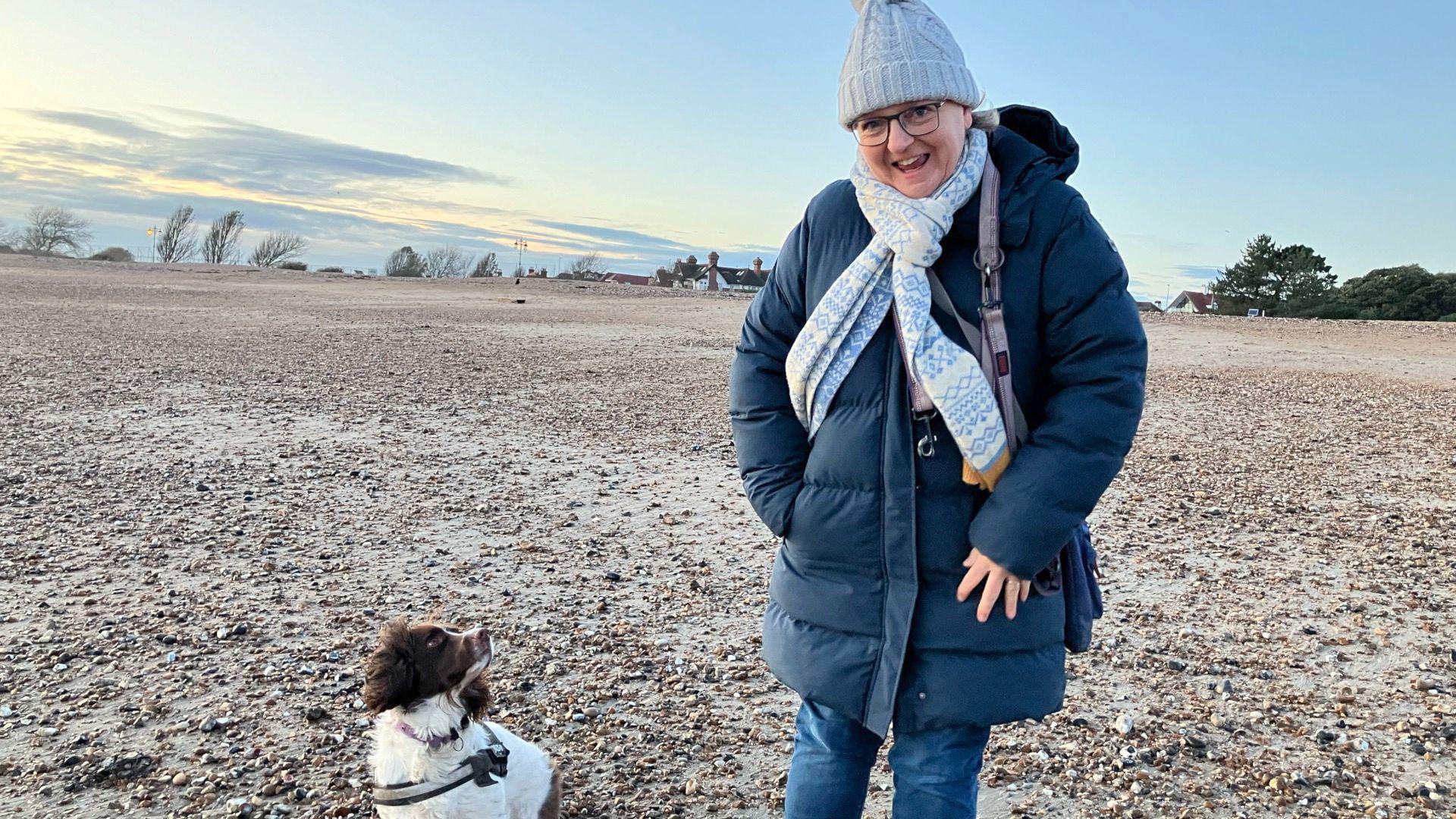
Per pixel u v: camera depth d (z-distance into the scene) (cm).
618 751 465
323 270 5703
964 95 274
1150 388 1587
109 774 436
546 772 385
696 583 688
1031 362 281
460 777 339
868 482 285
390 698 332
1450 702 509
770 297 317
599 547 770
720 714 503
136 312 2738
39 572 682
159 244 8938
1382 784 434
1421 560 732
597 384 1619
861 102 273
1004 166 285
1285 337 2414
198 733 471
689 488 959
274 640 579
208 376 1580
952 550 282
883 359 284
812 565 301
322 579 685
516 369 1786
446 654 339
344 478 962
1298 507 882
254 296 3538
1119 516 850
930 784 291
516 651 573
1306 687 530
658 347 2188
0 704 493
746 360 314
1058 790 432
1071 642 299
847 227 300
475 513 856
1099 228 279
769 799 429
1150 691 526
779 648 306
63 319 2453
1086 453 268
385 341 2175
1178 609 641
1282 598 659
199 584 668
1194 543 779
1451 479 980
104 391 1412
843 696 292
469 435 1183
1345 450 1119
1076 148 298
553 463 1049
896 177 284
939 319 281
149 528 787
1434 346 2241
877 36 273
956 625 283
